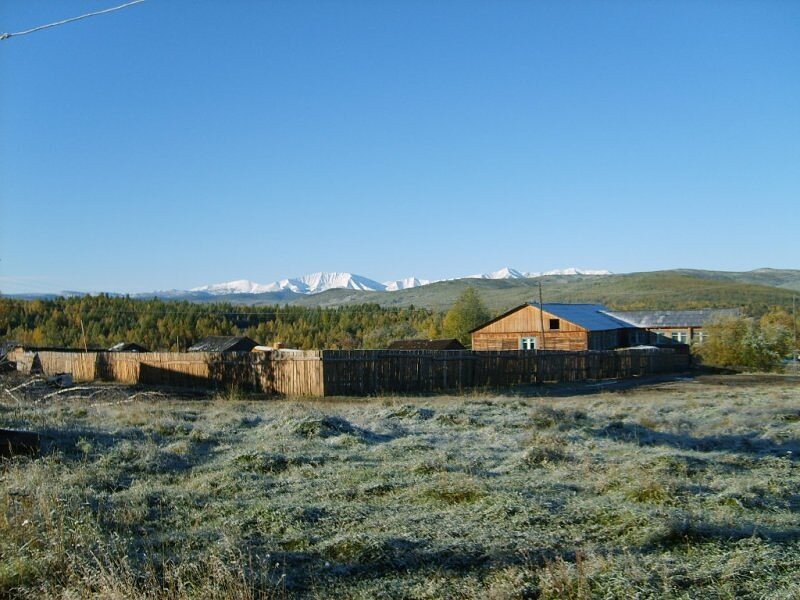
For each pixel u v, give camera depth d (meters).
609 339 54.41
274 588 5.26
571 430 14.27
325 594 5.25
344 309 126.00
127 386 29.78
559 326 50.28
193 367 30.83
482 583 5.51
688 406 21.31
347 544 6.17
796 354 52.44
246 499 8.09
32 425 12.30
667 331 58.06
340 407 21.31
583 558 5.90
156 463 9.93
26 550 5.66
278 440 12.25
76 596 4.90
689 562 5.89
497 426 14.76
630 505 7.65
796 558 5.97
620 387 33.09
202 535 6.41
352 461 10.48
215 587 5.08
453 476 8.94
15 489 7.21
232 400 23.41
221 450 11.46
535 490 8.45
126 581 5.07
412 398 24.88
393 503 7.90
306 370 26.64
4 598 5.07
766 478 9.52
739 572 5.63
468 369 31.58
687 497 8.18
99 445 10.90
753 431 15.20
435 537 6.48
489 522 6.98
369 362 27.64
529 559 5.85
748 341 47.59
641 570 5.62
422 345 54.62
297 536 6.49
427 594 5.25
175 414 16.06
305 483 8.92
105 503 7.43
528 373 34.75
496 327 52.84
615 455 11.16
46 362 39.75
